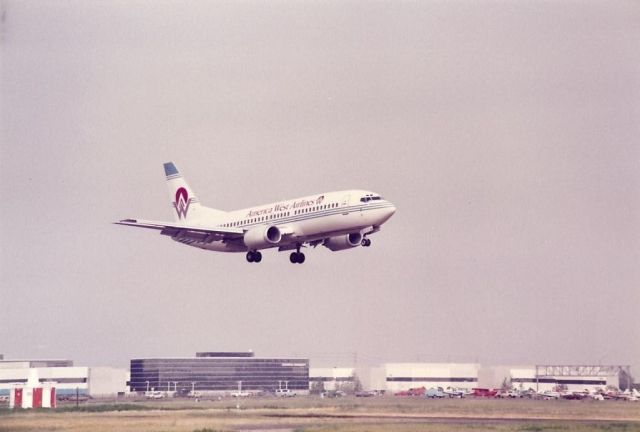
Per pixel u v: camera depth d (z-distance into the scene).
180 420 126.62
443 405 153.38
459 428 115.50
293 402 165.12
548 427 117.38
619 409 143.75
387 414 137.00
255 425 119.44
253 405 156.25
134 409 151.38
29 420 130.00
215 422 123.38
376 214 163.62
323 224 168.62
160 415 137.12
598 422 126.06
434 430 112.38
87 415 139.00
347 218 165.62
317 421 124.94
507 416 134.12
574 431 114.19
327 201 169.12
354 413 139.12
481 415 135.75
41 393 163.75
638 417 132.50
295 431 111.44
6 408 158.75
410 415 135.12
